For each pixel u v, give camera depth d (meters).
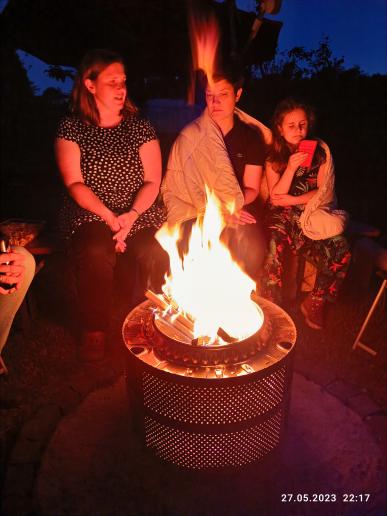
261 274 2.80
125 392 2.25
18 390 2.29
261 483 1.76
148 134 2.61
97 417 2.09
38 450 1.92
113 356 2.54
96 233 2.43
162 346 1.67
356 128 7.05
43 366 2.47
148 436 1.79
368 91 8.28
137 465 1.83
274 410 1.69
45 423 2.05
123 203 2.65
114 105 2.44
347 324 2.87
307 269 3.11
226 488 1.74
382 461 1.86
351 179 5.89
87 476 1.79
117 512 1.65
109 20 5.36
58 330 2.79
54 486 1.75
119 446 1.93
